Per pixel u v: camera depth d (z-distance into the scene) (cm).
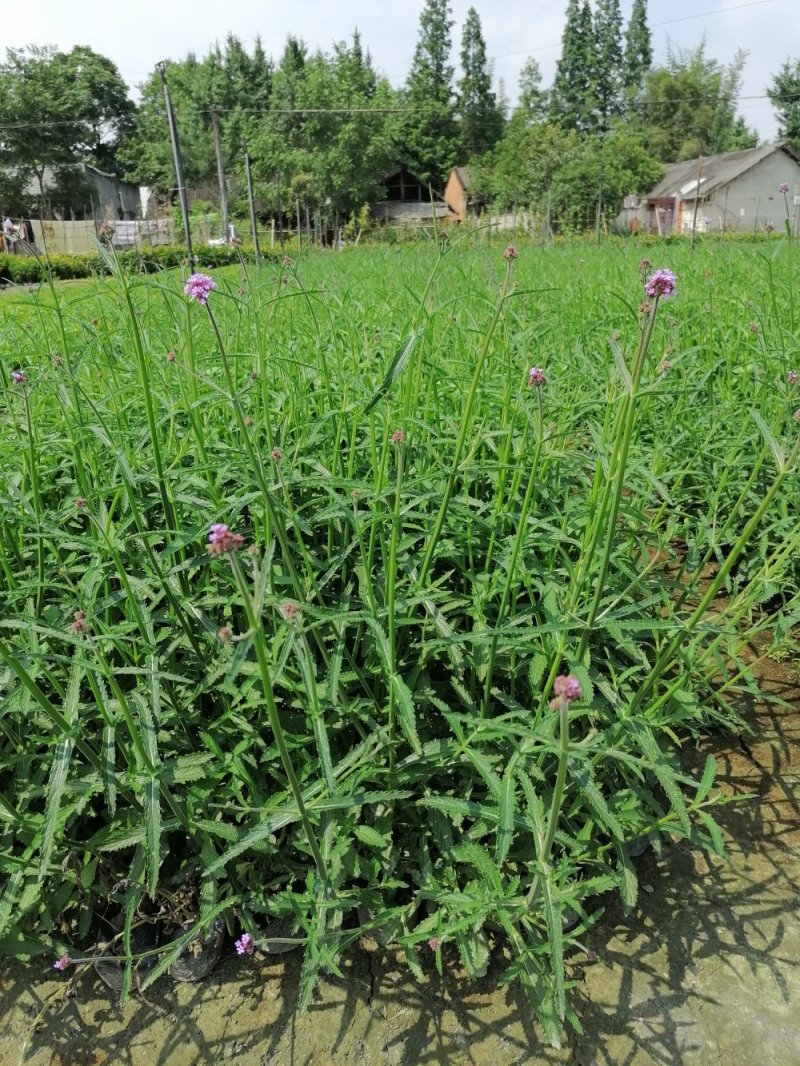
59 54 5344
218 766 211
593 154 2925
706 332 436
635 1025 196
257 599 140
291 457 267
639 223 866
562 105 5400
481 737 202
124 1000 184
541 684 237
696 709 222
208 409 281
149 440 280
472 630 256
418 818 225
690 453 351
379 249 802
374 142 4106
